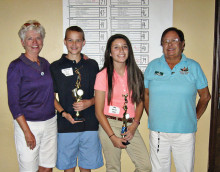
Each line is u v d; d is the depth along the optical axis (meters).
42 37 1.58
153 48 2.02
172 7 1.98
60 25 2.00
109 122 1.57
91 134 1.69
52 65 1.66
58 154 1.72
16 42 2.02
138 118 1.62
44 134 1.63
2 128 2.09
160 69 1.61
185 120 1.56
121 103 1.56
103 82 1.53
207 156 2.13
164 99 1.57
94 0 1.97
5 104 2.07
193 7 1.98
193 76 1.56
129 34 2.01
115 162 1.61
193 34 2.01
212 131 2.08
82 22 2.00
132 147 1.62
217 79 2.01
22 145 1.56
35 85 1.53
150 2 1.98
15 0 1.98
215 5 1.95
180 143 1.59
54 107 1.71
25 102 1.54
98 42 2.02
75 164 1.79
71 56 1.65
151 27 2.00
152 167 1.70
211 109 2.06
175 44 1.54
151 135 1.69
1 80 2.05
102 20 2.00
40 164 1.69
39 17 2.00
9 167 2.14
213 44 2.01
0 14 1.99
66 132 1.67
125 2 1.98
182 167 1.63
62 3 1.98
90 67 1.68
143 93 1.63
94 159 1.73
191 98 1.57
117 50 1.49
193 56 2.03
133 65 1.58
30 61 1.53
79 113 1.66
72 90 1.61
